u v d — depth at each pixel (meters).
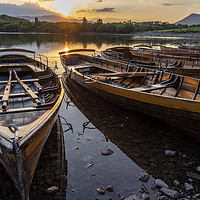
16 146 4.21
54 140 8.36
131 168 6.68
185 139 8.34
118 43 65.12
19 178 4.52
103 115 10.88
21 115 7.15
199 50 25.67
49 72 13.45
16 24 177.00
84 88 14.88
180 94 10.36
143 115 10.55
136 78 13.25
